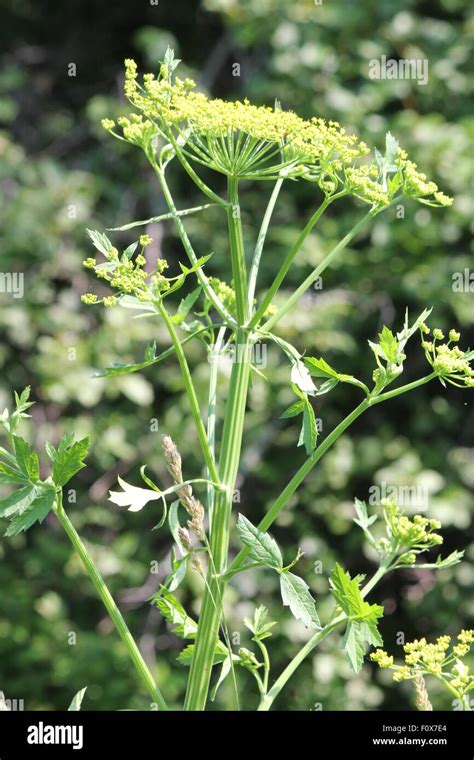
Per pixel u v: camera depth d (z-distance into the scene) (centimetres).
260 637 168
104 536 468
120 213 482
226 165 154
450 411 450
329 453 443
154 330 449
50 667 461
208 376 436
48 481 149
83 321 457
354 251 444
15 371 468
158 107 155
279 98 454
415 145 433
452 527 452
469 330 463
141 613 464
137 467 463
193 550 150
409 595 451
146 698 437
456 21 476
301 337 432
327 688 432
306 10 450
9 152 476
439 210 432
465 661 422
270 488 453
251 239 454
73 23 536
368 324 462
